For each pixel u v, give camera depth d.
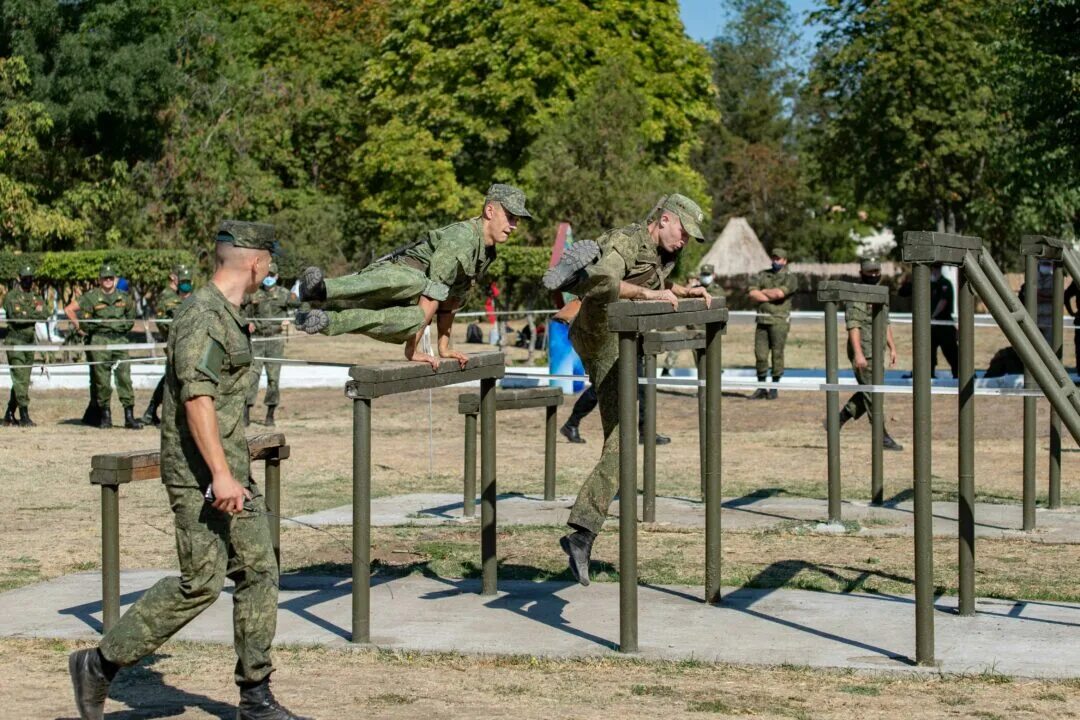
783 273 24.67
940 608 8.60
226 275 5.82
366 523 7.56
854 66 52.44
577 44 50.47
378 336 7.43
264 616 5.89
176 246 46.06
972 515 8.34
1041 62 29.36
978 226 51.19
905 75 50.38
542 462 16.77
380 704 6.38
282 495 14.08
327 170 66.69
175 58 47.16
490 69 51.44
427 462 17.03
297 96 53.31
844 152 54.00
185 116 47.94
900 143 51.69
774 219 87.81
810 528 11.70
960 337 8.18
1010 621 8.21
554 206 39.94
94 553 10.81
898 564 10.13
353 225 56.50
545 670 7.10
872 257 17.81
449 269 7.59
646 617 8.33
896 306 50.50
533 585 9.42
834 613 8.43
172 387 5.72
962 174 52.03
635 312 7.15
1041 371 7.54
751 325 52.94
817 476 15.41
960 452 8.32
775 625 8.09
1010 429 19.70
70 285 38.56
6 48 43.59
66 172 46.00
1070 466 16.14
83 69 43.53
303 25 66.88
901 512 12.66
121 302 21.33
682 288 8.45
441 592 9.17
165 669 7.15
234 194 48.22
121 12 43.78
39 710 6.32
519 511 12.91
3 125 42.34
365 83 55.44
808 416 22.03
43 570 10.09
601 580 9.66
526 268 39.72
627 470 7.34
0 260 39.03
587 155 40.31
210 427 5.52
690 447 18.42
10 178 42.59
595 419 22.09
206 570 5.74
